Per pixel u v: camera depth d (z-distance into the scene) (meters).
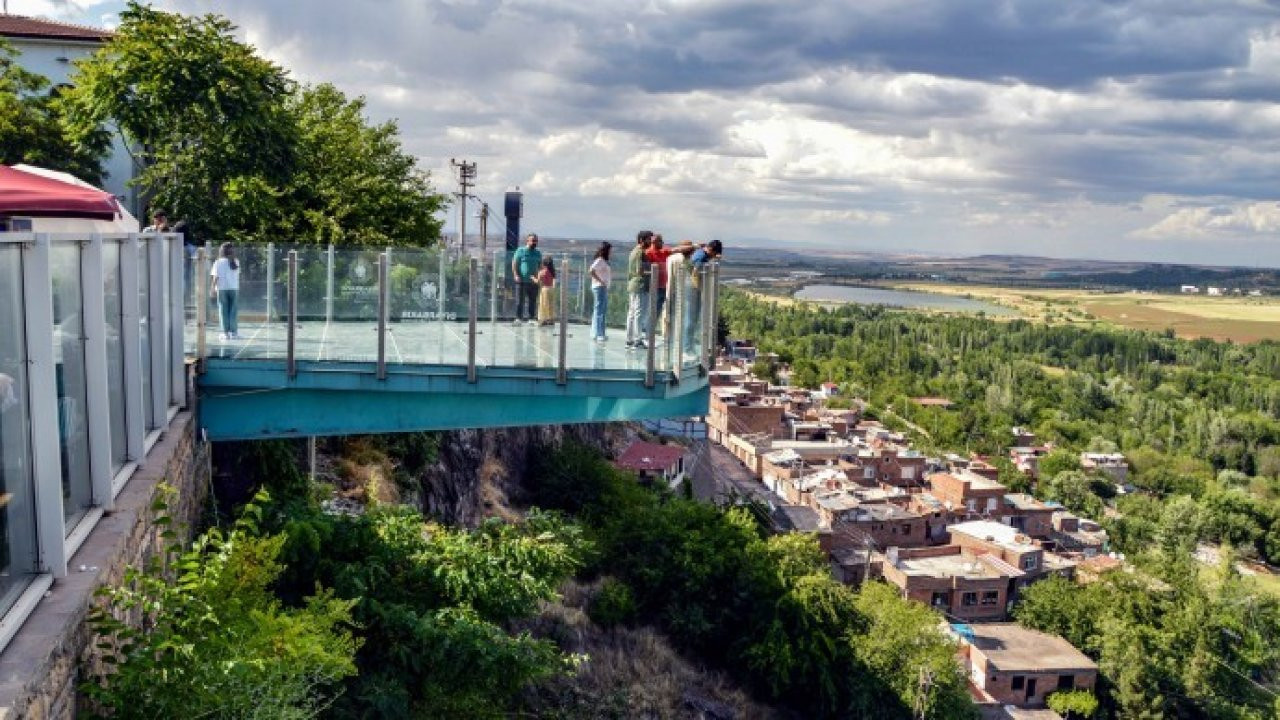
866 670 30.69
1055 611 51.91
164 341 11.37
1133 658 46.41
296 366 13.91
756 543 31.25
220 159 22.16
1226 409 147.88
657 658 26.19
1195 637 48.44
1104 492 106.06
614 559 30.53
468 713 12.05
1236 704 47.91
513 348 13.81
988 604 57.81
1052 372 199.12
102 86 21.73
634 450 50.56
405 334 13.91
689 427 72.25
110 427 9.04
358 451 21.36
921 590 56.97
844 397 137.00
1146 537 90.44
